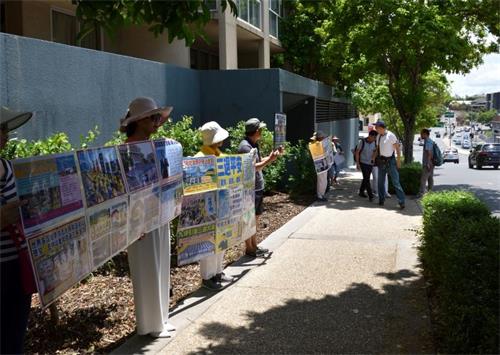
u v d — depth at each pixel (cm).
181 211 518
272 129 1305
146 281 435
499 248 401
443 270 436
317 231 882
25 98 692
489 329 374
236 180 604
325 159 1251
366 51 1488
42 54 723
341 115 2436
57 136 587
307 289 570
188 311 507
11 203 276
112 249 378
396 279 600
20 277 294
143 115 436
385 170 1182
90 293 544
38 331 449
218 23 1509
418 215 1048
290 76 1416
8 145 527
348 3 1452
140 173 420
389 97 2486
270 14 1975
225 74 1316
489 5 1463
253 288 575
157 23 482
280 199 1257
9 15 1082
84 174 346
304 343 434
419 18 1390
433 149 1307
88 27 453
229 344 434
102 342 435
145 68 1019
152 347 428
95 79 848
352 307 513
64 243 322
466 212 591
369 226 928
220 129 594
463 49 1440
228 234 588
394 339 438
